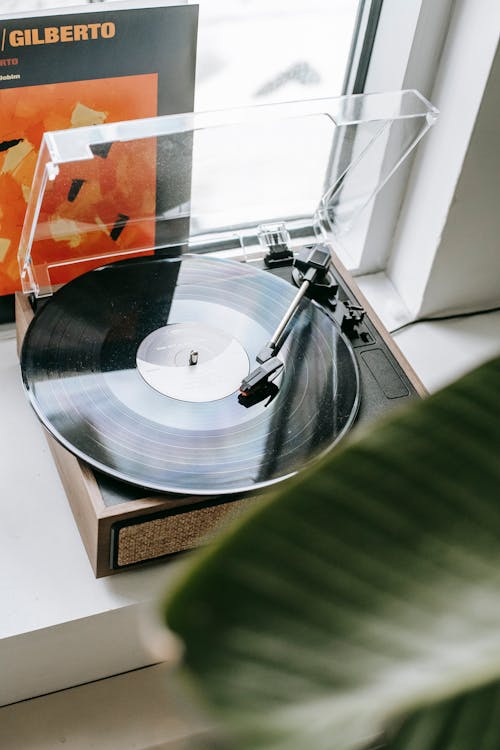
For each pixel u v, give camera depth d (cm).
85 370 95
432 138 122
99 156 91
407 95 100
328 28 123
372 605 30
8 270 114
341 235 121
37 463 108
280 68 125
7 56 94
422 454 32
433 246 126
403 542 31
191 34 101
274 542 29
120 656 104
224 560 29
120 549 90
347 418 95
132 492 87
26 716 102
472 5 110
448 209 121
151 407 93
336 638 29
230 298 106
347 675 29
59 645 97
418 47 115
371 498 31
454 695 29
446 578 31
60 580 97
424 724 30
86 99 101
